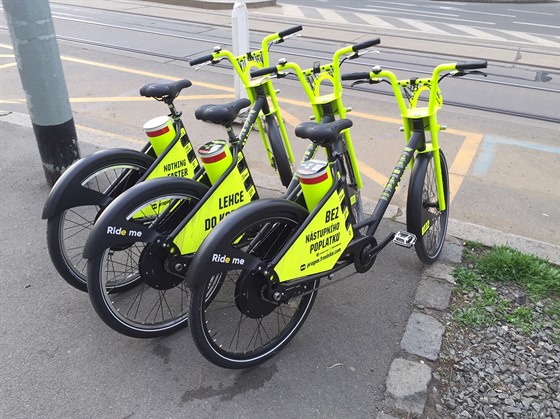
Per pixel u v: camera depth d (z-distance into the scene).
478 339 2.78
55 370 2.53
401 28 11.84
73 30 10.02
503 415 2.35
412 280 3.24
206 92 6.82
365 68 7.86
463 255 3.51
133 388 2.45
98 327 2.82
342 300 3.06
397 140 5.47
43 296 3.04
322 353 2.68
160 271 2.61
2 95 6.54
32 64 3.78
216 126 5.79
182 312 2.82
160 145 3.04
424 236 3.27
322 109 3.40
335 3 16.91
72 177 2.80
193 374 2.54
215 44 9.19
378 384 2.49
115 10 12.32
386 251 3.54
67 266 2.86
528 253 3.48
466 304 3.04
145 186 2.52
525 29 12.73
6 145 4.98
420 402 2.39
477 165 4.95
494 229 3.79
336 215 2.55
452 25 12.84
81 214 3.74
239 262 2.29
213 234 2.22
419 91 3.07
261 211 2.31
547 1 20.67
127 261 3.13
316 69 3.38
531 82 7.45
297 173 2.48
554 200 4.36
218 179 2.64
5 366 2.54
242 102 2.74
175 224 2.68
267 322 2.90
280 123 4.07
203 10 13.26
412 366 2.57
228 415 2.32
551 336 2.81
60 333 2.77
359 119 6.01
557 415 2.35
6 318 2.85
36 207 3.95
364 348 2.71
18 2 3.58
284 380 2.51
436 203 3.34
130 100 6.49
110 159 2.93
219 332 2.81
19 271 3.24
